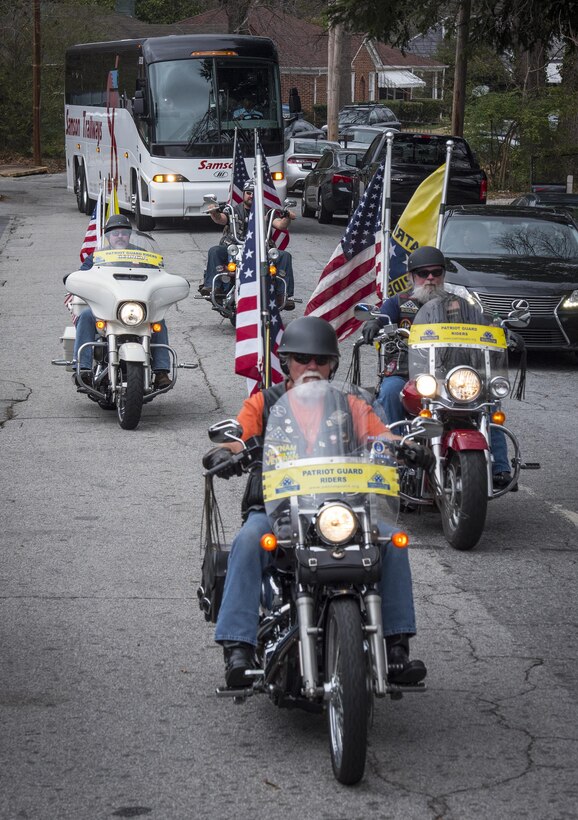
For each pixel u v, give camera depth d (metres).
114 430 28.36
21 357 37.16
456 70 81.44
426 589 18.16
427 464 13.53
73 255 60.03
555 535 21.12
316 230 75.06
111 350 28.19
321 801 11.64
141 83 66.88
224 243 42.22
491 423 20.44
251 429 13.48
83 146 81.00
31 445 26.83
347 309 30.47
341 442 12.69
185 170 66.94
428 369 19.97
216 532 14.05
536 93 99.25
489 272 37.56
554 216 41.31
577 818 11.33
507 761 12.54
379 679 11.82
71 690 14.32
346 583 12.09
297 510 12.31
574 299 36.50
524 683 14.70
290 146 96.31
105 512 21.88
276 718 13.64
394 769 12.35
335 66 116.31
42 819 11.23
